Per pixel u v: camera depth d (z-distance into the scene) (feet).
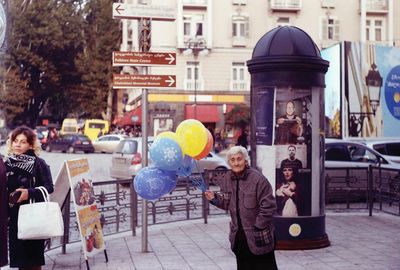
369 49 87.51
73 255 28.91
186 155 22.50
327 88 89.81
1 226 18.45
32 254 21.08
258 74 29.96
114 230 34.47
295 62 29.07
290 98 29.43
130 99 198.49
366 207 44.65
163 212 38.32
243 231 18.99
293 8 153.38
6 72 179.63
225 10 151.53
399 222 38.27
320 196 30.07
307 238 29.40
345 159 48.42
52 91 208.64
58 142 147.84
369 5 157.38
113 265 26.61
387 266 25.62
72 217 31.71
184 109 149.28
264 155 29.73
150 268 25.91
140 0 155.33
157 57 29.43
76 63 201.67
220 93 150.51
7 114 179.63
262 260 19.03
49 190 21.26
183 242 32.07
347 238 32.53
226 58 151.33
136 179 22.52
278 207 29.50
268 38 30.01
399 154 56.65
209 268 25.80
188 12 149.28
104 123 184.44
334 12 156.66
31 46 193.98
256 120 30.14
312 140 29.73
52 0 194.18
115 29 204.85
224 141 143.74
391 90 89.20
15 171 20.99
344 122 85.81
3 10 25.50
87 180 26.73
